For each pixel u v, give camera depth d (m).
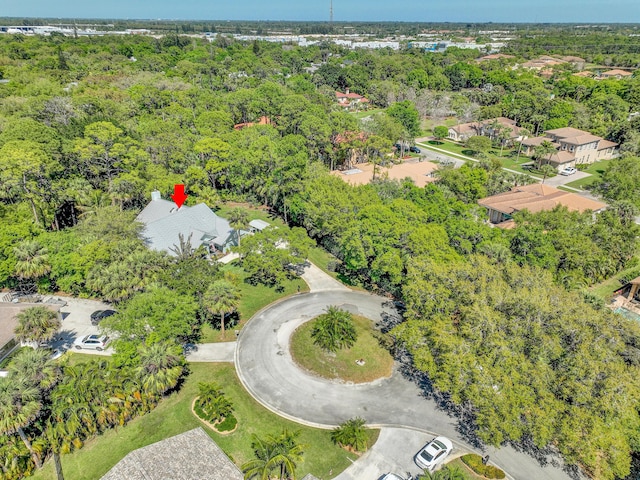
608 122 114.06
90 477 28.72
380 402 35.56
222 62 177.88
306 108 93.50
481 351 30.91
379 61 191.50
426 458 29.81
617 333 31.42
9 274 44.34
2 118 73.81
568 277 47.47
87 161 63.44
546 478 29.30
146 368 32.34
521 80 151.62
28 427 29.84
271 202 73.94
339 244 53.44
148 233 54.31
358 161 98.06
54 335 42.00
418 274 38.78
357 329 44.28
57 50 161.12
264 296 50.16
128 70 135.75
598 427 26.09
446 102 137.62
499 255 45.47
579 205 68.75
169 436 31.66
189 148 74.62
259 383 37.25
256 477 27.08
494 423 27.84
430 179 83.06
